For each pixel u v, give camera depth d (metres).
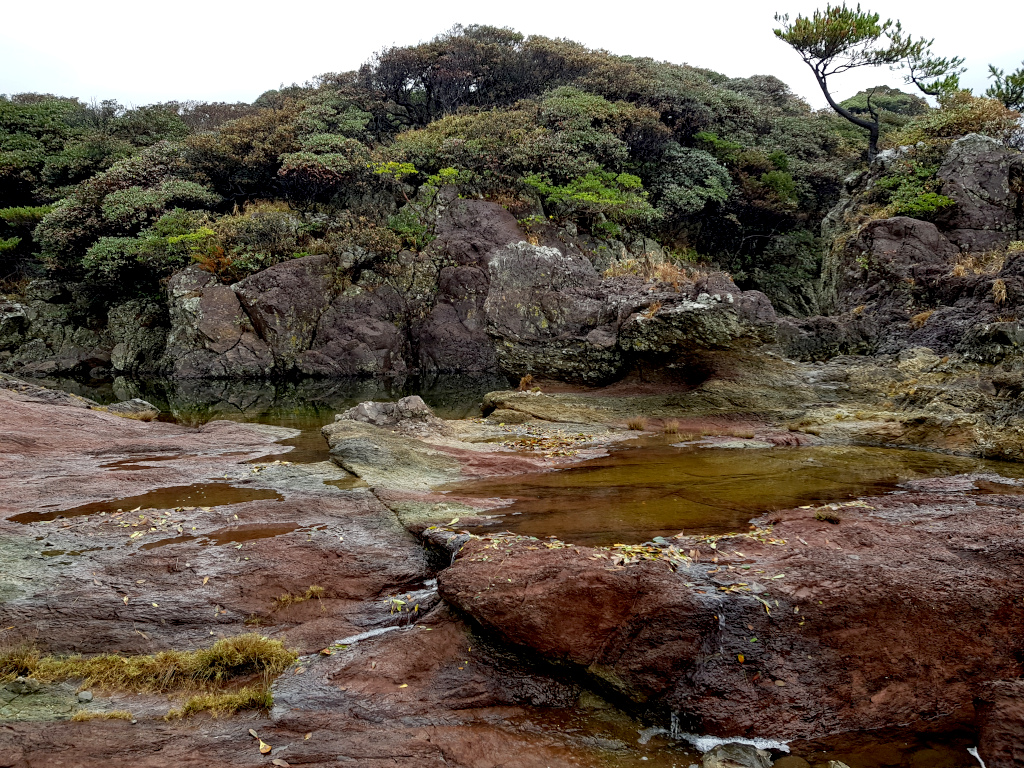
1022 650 4.38
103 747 3.59
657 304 15.10
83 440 11.23
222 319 28.62
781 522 6.40
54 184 38.38
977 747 3.88
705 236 39.41
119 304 32.75
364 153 33.97
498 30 43.12
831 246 23.34
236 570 5.94
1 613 5.09
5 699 4.10
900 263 18.19
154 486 8.59
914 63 25.50
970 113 21.75
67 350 31.56
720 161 38.94
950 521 6.20
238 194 34.84
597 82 38.47
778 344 15.14
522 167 33.25
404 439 10.93
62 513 7.46
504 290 16.91
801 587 4.77
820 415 12.21
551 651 4.46
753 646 4.38
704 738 4.04
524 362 16.72
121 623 5.10
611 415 13.44
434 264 31.30
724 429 12.29
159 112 43.50
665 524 6.62
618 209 33.19
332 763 3.54
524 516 7.07
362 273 30.69
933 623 4.50
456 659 4.58
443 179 32.75
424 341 30.20
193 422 15.81
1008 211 19.34
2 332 31.36
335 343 28.80
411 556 6.35
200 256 29.44
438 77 39.62
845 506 6.93
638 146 36.66
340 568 6.07
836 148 43.78
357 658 4.59
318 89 41.56
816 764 3.82
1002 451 9.88
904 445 10.95
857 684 4.22
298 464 9.76
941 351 13.30
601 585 4.78
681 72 45.16
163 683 4.37
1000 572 5.02
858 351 15.19
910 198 20.16
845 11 25.44
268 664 4.55
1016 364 11.28
